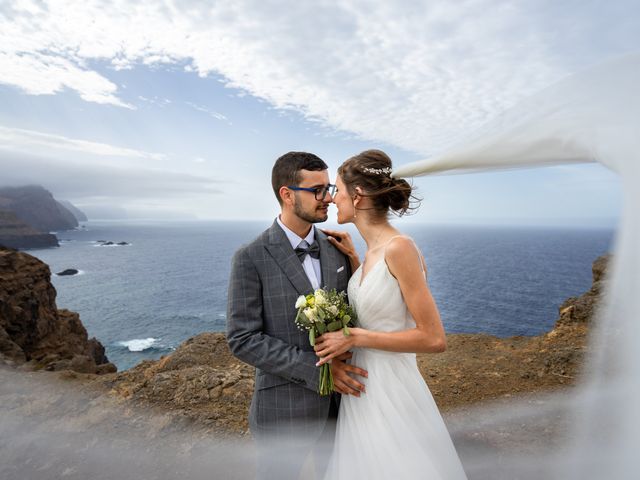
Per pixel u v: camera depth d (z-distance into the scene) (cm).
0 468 365
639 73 94
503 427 390
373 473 233
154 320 8788
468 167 124
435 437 242
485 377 547
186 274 16238
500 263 18175
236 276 266
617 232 83
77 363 1377
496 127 120
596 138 92
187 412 449
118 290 12612
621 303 81
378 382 247
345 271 288
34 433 421
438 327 233
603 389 84
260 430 271
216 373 544
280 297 264
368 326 250
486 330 7994
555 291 11900
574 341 644
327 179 265
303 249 274
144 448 386
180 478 341
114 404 482
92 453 380
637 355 77
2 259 3036
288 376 252
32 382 574
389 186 244
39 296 3162
